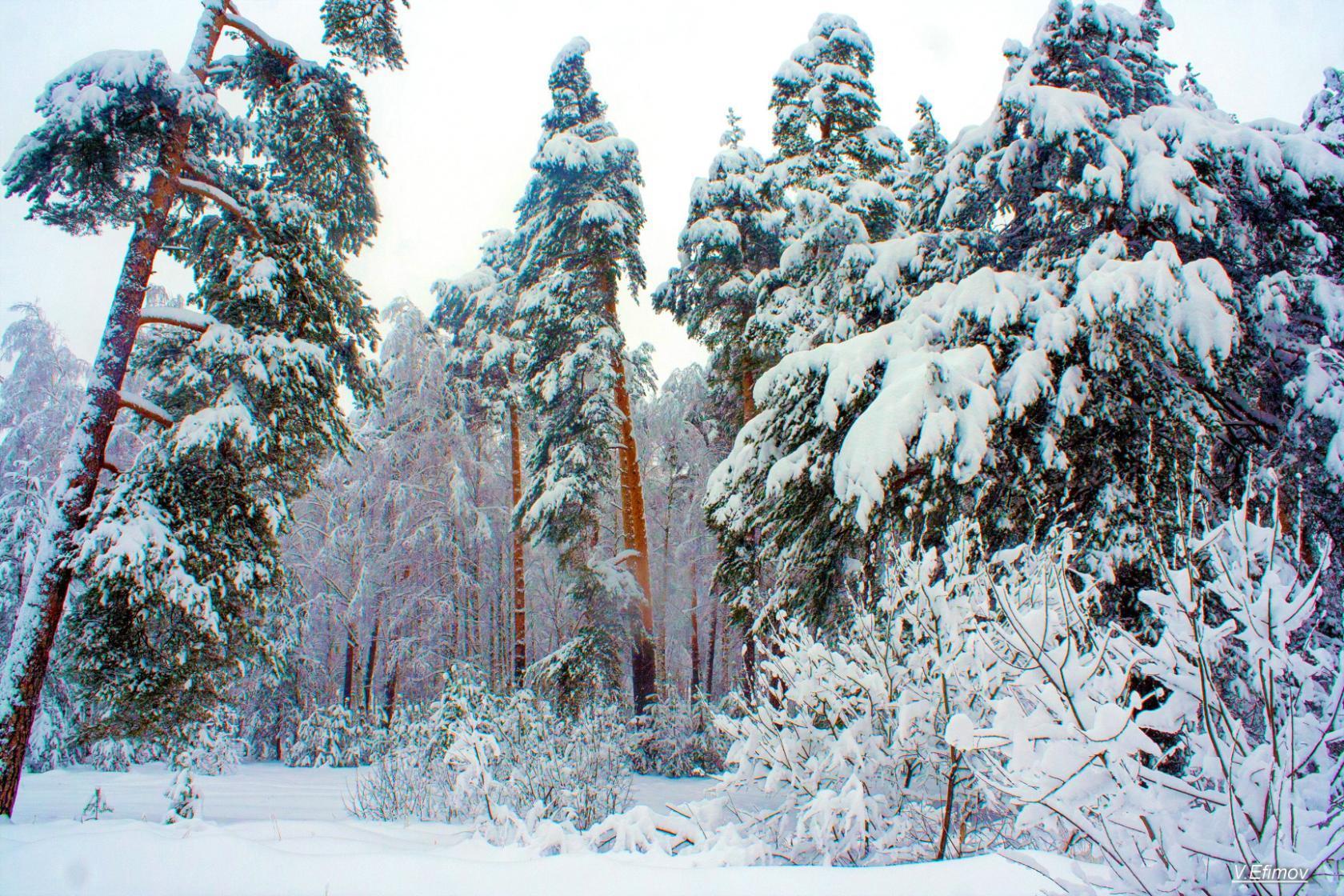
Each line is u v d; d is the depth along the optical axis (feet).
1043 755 7.48
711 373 56.59
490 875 9.45
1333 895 6.17
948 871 8.40
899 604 14.40
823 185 45.83
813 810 11.18
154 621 26.99
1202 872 6.59
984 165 25.77
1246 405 21.94
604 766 27.53
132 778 41.34
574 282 55.77
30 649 23.03
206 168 31.53
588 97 59.57
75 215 26.73
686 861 9.95
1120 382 21.08
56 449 69.92
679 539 93.15
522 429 93.56
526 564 91.45
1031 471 20.98
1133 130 22.25
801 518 27.78
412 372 80.23
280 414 31.53
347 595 77.10
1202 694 7.47
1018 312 21.49
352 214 38.58
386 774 24.53
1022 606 12.07
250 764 67.41
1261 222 22.41
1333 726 7.06
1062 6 25.29
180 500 27.43
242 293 30.27
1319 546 16.85
